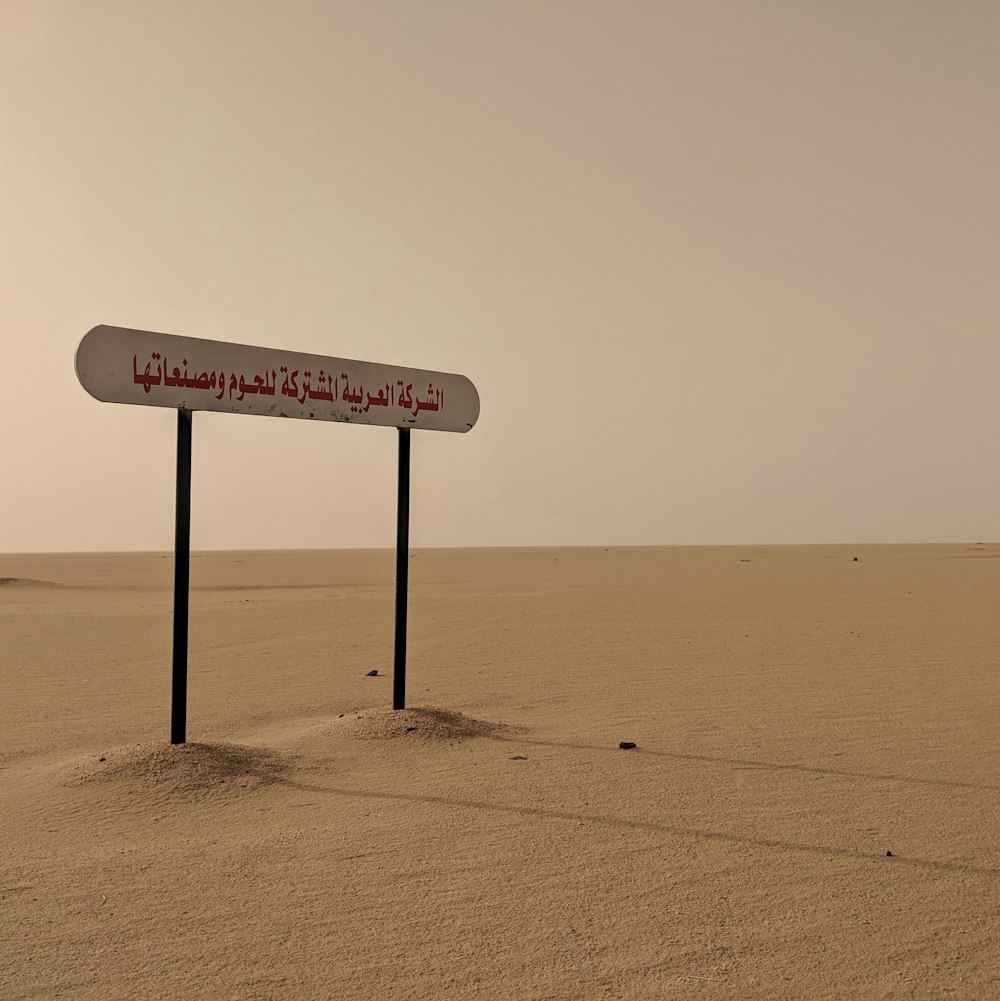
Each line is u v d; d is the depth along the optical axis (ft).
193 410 25.95
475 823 19.57
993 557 219.00
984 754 25.67
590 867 16.87
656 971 12.75
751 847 17.95
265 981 12.53
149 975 12.74
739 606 81.05
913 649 49.16
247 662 46.62
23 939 13.96
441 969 12.84
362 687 38.40
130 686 39.11
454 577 150.10
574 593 102.53
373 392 30.22
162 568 214.07
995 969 12.84
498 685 38.50
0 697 36.45
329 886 15.98
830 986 12.33
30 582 129.80
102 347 24.31
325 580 141.18
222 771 23.26
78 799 21.44
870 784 22.57
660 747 26.68
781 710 32.30
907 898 15.37
